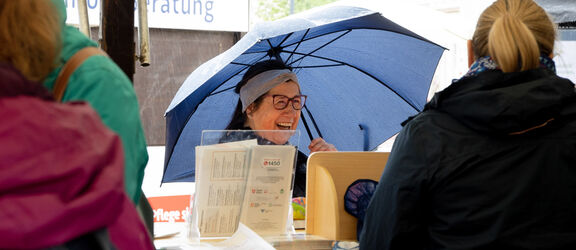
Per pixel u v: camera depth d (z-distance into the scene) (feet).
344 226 6.81
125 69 5.91
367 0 11.14
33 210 2.34
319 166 6.98
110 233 2.65
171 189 13.26
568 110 4.88
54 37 3.17
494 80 4.95
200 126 10.77
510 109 4.67
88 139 2.60
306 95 11.23
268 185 6.88
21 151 2.39
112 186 2.55
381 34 10.85
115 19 5.85
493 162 4.80
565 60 11.19
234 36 12.92
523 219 4.68
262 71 10.13
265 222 6.88
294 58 10.84
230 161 6.64
